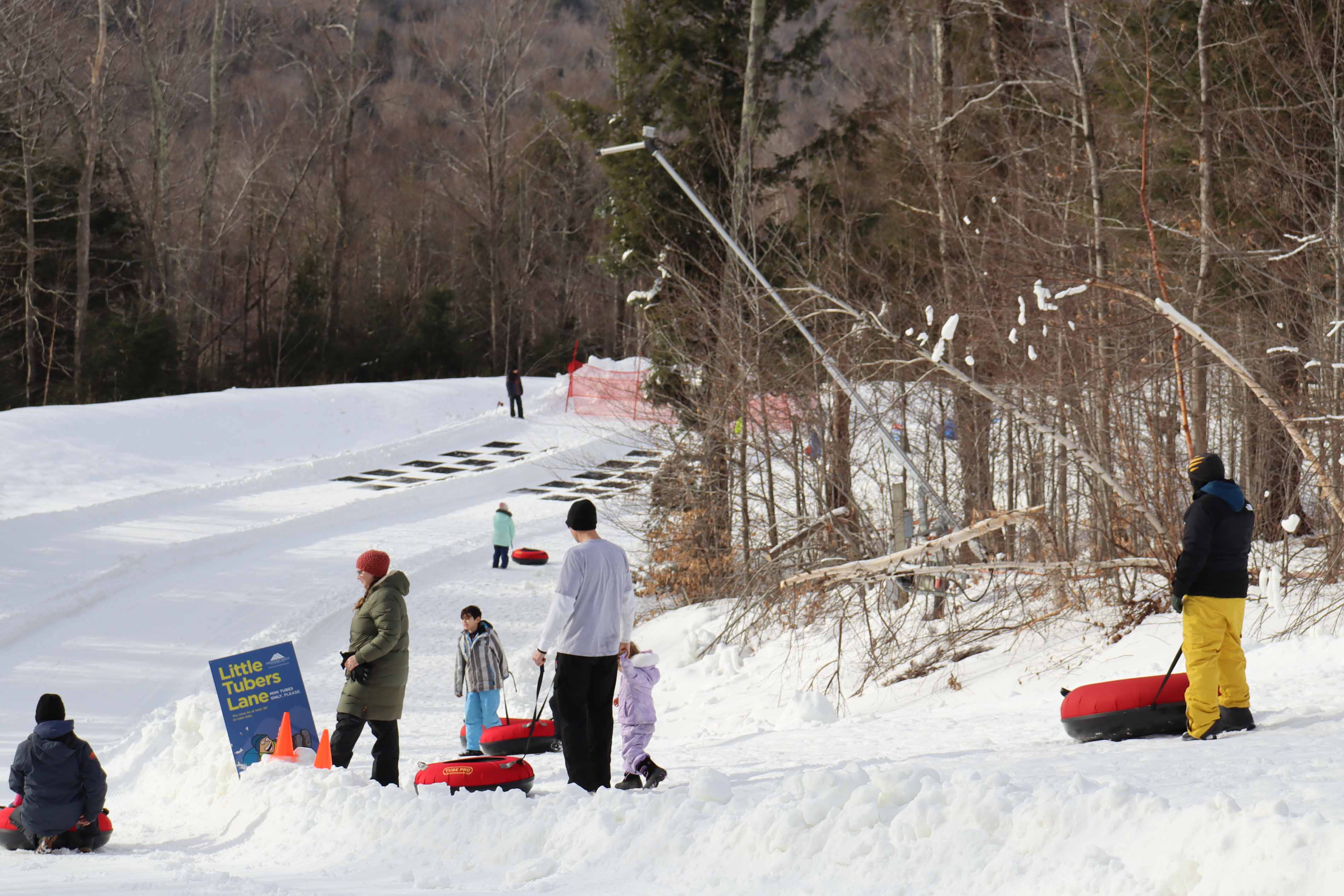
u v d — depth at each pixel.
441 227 121.19
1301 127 27.86
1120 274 26.45
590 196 114.56
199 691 26.39
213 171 87.19
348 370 97.31
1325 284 25.97
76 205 83.69
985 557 23.36
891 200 37.69
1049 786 7.56
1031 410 25.02
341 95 102.94
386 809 10.66
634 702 12.12
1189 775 8.88
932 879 7.09
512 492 55.38
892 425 30.17
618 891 7.79
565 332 115.06
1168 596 20.14
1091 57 34.91
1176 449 23.94
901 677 21.73
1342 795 7.35
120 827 14.23
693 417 34.44
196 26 89.94
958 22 41.72
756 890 7.52
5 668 27.64
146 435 57.75
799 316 31.36
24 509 45.75
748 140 37.59
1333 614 17.53
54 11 75.25
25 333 82.50
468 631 19.66
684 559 34.16
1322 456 20.52
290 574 38.66
